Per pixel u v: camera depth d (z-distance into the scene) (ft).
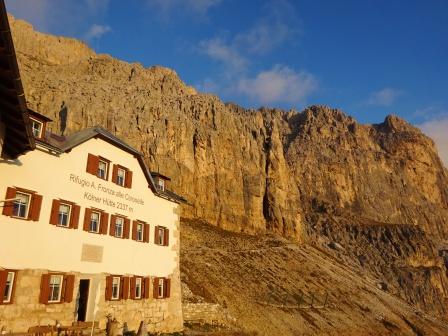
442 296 475.72
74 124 306.55
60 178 78.07
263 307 181.16
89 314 80.94
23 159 70.90
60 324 73.67
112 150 93.04
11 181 68.39
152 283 100.53
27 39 512.22
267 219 389.39
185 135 360.69
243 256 262.06
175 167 333.42
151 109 359.87
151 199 104.94
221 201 355.15
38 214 72.49
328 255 399.24
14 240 67.72
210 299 157.38
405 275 469.57
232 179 376.48
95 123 315.78
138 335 78.64
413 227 586.86
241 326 137.59
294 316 186.09
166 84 490.08
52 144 77.97
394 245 529.45
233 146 400.26
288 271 262.47
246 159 406.82
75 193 81.25
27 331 67.56
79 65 459.73
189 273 180.34
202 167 357.00
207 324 124.06
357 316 224.94
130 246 94.89
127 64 504.84
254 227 366.84
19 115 45.42
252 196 381.81
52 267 74.02
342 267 357.00
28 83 325.01
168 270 107.45
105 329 83.25
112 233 89.86
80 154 83.71
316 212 565.53
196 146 363.76
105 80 421.18
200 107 412.57
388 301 287.48
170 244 109.81
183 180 334.44
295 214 410.93
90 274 82.28
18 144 55.62
